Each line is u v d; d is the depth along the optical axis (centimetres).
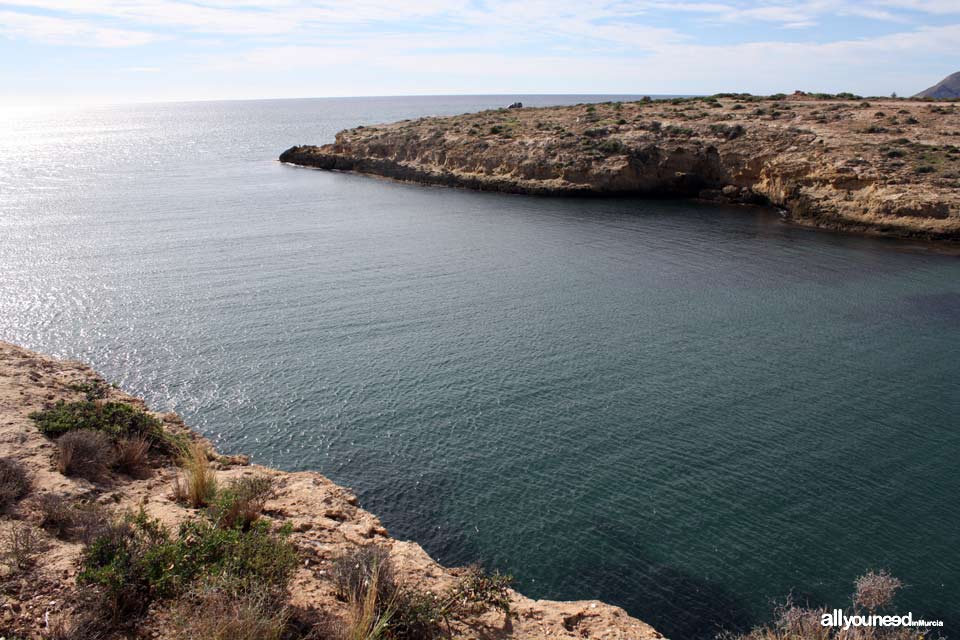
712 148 8106
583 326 3644
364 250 5484
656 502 2048
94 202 7838
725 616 1599
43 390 2044
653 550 1834
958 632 1543
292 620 956
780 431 2477
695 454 2323
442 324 3662
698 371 3027
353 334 3500
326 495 1655
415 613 1033
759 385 2873
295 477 1842
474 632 1088
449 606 1134
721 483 2147
